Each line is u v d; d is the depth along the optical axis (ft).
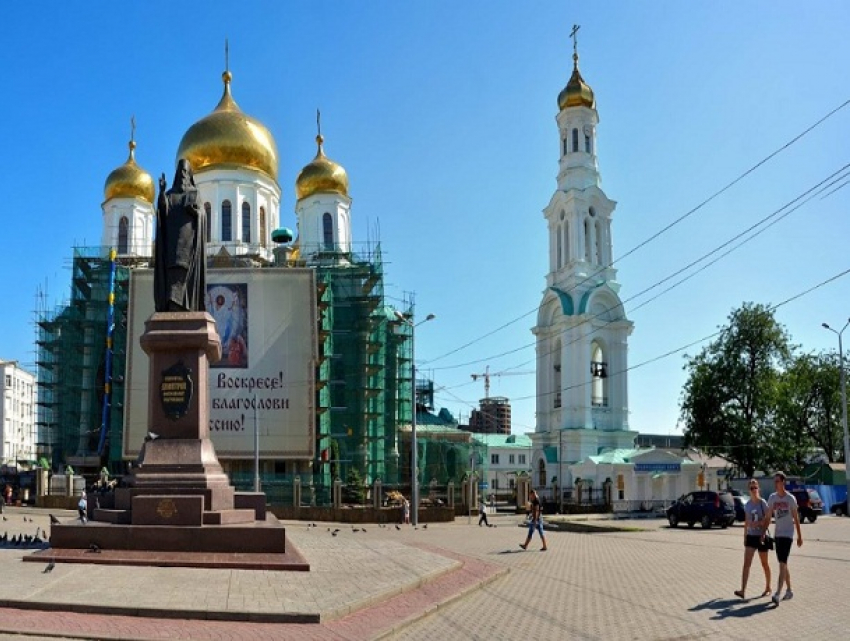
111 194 254.47
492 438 395.96
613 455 226.38
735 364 208.13
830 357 246.47
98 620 42.01
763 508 53.72
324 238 255.50
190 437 68.69
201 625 41.78
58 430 223.51
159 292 72.69
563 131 266.77
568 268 251.39
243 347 204.44
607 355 249.75
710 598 53.78
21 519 131.44
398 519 163.73
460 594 54.60
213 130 234.58
